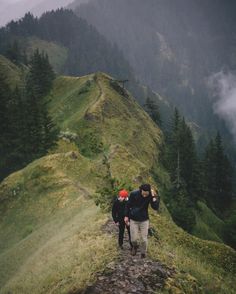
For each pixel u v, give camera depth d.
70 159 45.25
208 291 14.54
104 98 94.94
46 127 68.19
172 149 85.06
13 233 36.34
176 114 96.75
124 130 87.25
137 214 12.77
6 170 67.56
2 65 137.25
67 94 112.56
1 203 43.28
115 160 48.19
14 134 70.56
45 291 14.39
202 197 87.56
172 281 12.53
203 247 23.83
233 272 22.28
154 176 79.44
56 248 20.19
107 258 13.60
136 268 12.74
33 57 124.94
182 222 62.06
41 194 40.53
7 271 25.16
